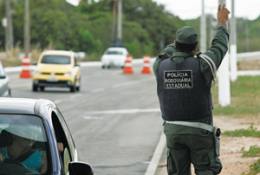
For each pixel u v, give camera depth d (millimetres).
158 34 151250
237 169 20594
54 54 54688
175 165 13266
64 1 138000
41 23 124375
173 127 12969
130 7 151500
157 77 13164
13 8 130625
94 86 60656
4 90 33625
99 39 135000
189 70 12844
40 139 10734
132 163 23000
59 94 51031
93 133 30078
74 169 10422
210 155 13031
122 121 34812
